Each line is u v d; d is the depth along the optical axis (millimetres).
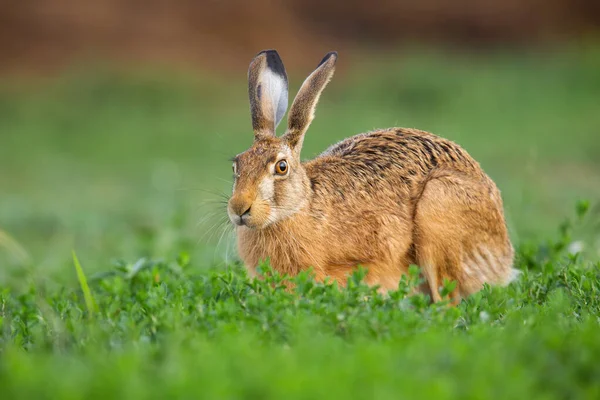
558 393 6031
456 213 10031
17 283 13164
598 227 14203
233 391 5492
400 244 10055
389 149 10422
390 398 5316
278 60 10797
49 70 38375
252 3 43781
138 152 29750
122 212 20969
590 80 36344
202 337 7000
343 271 10008
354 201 9977
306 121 10102
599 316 8227
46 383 5621
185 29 42062
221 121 33312
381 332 7215
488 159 26594
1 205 22094
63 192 24547
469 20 47531
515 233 13312
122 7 41906
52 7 40844
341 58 43000
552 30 47344
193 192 22484
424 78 36688
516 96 34719
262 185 9539
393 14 48062
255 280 8586
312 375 5672
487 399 5543
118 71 37312
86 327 7656
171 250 14391
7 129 32281
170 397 5465
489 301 8680
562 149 27750
